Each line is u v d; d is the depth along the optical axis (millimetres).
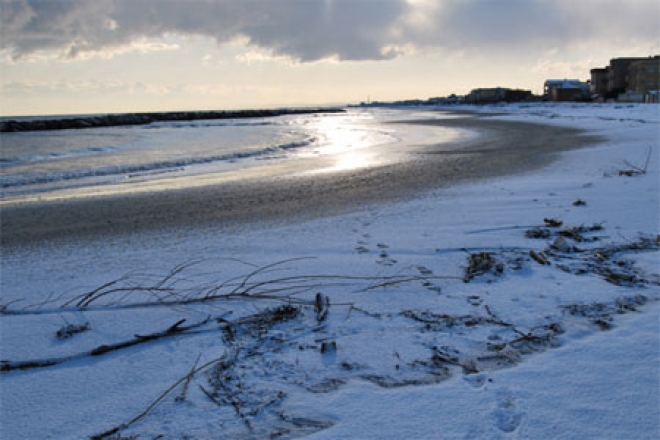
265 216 8523
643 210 6977
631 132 22625
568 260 4973
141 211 9539
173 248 6500
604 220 6566
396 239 6254
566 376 2729
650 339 3078
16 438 2473
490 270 4711
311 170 15430
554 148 18031
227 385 2875
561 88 93812
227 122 73500
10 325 3967
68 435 2482
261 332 3615
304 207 9203
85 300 4539
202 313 4070
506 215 7293
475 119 51500
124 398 2805
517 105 89375
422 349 3219
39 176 16109
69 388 2945
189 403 2705
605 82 87625
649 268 4562
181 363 3191
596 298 3914
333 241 6348
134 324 3891
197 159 20172
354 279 4762
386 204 8984
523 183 10281
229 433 2424
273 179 13453
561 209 7441
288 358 3172
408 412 2490
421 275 4789
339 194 10492
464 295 4164
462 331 3463
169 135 39750
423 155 18391
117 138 37531
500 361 3014
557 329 3400
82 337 3676
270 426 2455
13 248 6957
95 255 6344
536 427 2303
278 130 43688
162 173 16359
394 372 2936
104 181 14891
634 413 2357
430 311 3850
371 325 3650
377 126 45562
